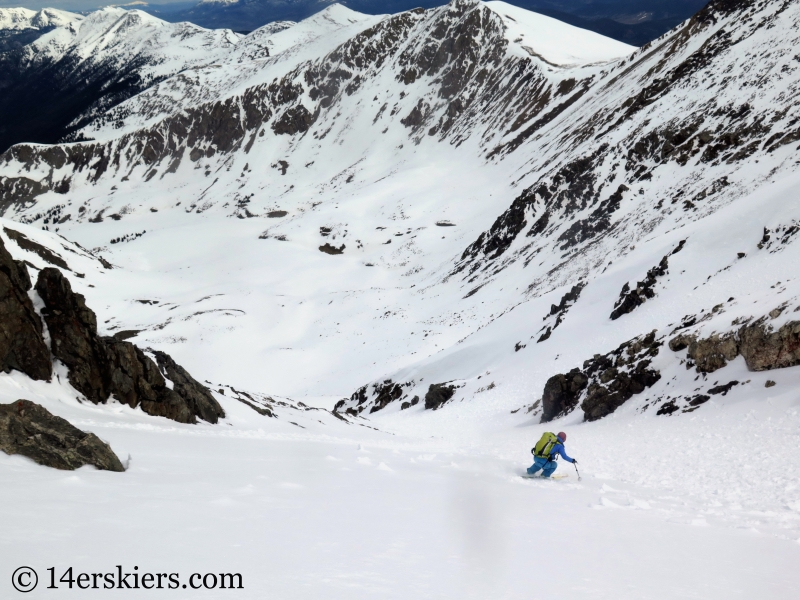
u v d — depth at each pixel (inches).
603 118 5762.8
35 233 5979.3
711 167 3499.0
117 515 279.9
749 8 4874.5
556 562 281.7
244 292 5492.1
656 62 5708.7
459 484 530.9
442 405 2150.6
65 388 792.3
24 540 226.2
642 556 308.5
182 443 637.9
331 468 552.4
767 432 810.2
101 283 5792.3
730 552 332.2
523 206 4879.4
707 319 1285.7
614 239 3518.7
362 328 4510.3
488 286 4382.4
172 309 5103.3
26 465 377.1
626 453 886.4
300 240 7583.7
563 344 2017.7
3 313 754.2
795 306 1028.5
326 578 222.7
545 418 1497.3
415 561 260.5
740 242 1891.0
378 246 7066.9
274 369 4074.8
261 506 339.3
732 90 4023.1
